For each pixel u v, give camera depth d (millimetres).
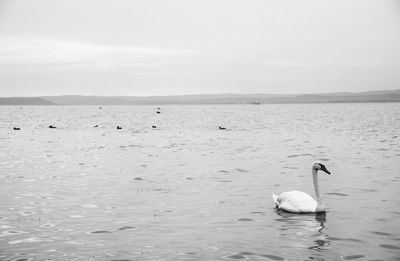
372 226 15195
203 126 83375
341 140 49719
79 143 49406
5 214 17266
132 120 114250
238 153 37938
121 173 27344
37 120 117688
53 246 13391
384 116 124188
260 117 130000
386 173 25969
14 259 12297
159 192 21344
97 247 13281
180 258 12336
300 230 14859
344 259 12180
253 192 21203
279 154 36875
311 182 23656
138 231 14875
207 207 18172
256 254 12609
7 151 41031
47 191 21797
